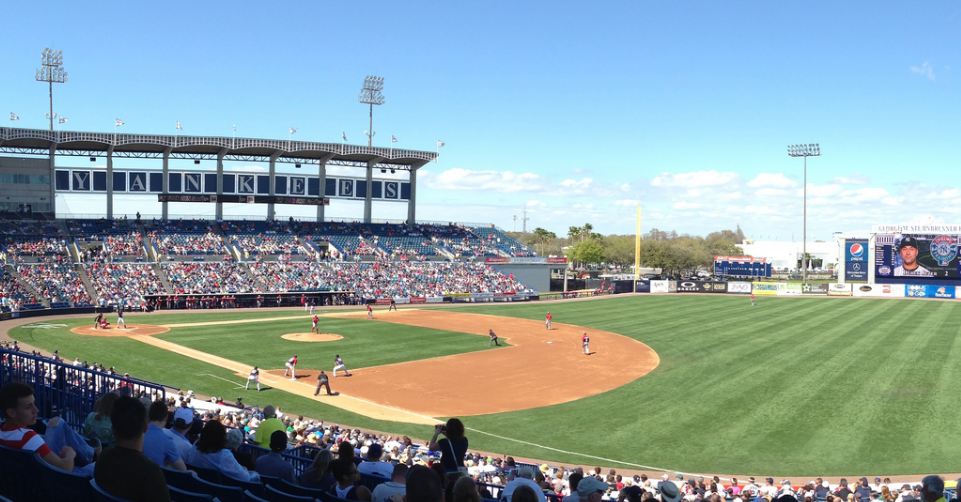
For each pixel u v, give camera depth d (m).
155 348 58.97
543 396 46.28
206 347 60.66
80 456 10.04
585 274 169.38
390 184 121.38
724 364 56.66
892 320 85.75
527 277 125.50
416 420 39.97
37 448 8.60
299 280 101.25
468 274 117.94
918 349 63.16
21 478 7.85
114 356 54.41
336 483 12.73
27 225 94.94
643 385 49.41
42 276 84.81
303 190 112.44
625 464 32.50
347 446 12.91
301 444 23.05
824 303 110.94
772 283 130.50
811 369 54.06
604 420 40.34
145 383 21.69
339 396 45.03
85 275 88.12
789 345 65.81
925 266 123.12
